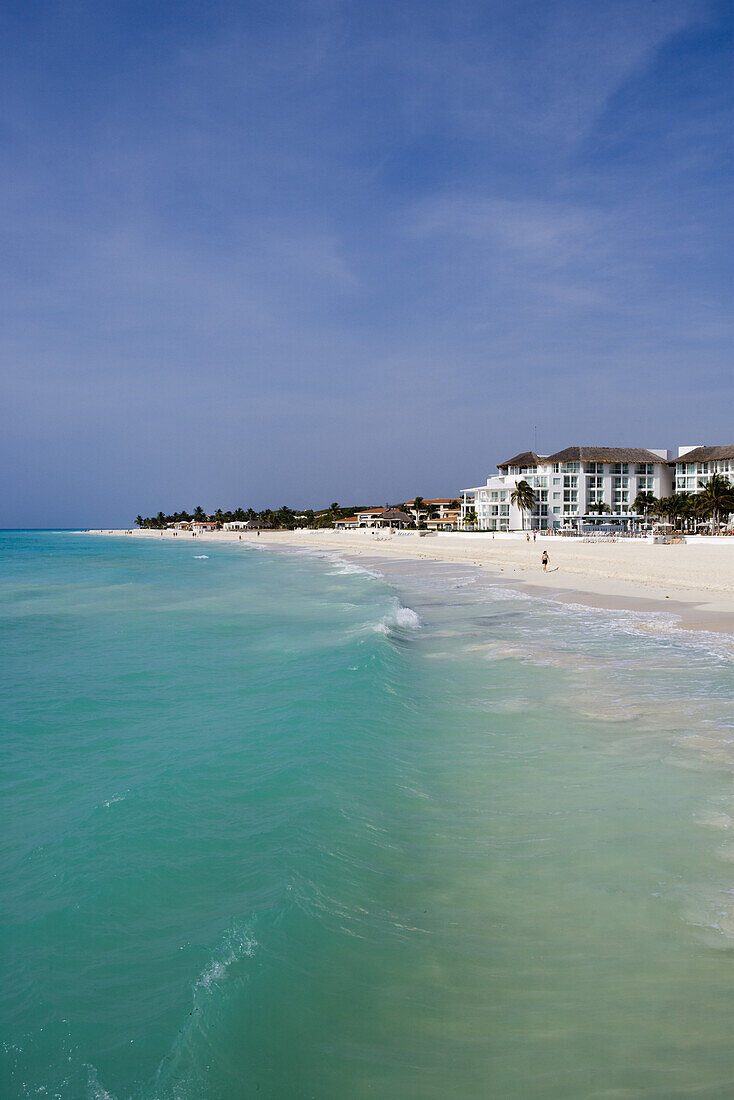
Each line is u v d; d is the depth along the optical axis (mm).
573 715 13219
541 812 8891
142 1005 5422
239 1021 5168
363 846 8008
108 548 129750
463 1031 5109
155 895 7020
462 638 22141
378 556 82375
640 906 6684
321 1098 4520
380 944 6125
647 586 37031
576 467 120812
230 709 14359
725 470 113312
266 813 8992
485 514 126625
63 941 6277
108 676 17891
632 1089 4543
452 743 11695
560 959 5922
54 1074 4723
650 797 9266
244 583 47781
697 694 14695
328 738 12000
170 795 9633
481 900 6871
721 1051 4871
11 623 28219
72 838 8344
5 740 12484
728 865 7441
